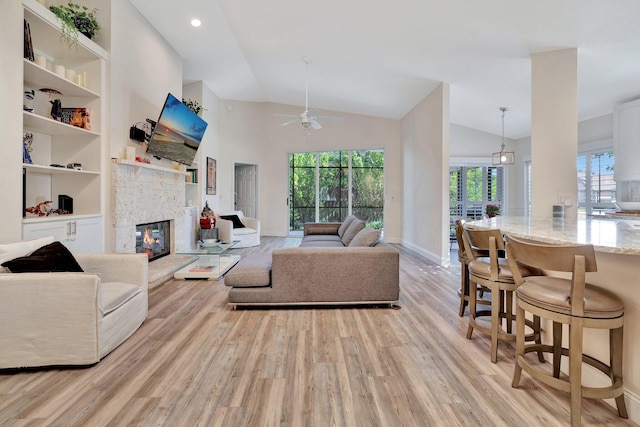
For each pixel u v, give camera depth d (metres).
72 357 2.03
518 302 1.79
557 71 3.75
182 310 3.10
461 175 7.83
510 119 6.60
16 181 2.58
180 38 5.02
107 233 3.71
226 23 4.57
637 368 1.56
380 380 1.93
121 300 2.39
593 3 2.96
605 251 1.41
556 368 1.87
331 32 4.35
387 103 6.87
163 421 1.55
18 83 2.56
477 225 2.57
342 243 4.95
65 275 2.04
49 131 3.39
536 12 3.17
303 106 8.41
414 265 5.32
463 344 2.41
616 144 4.91
